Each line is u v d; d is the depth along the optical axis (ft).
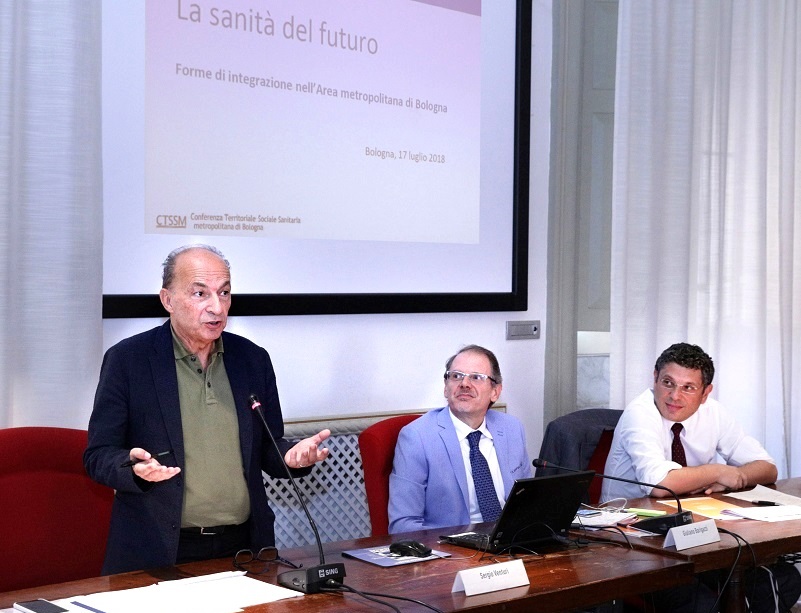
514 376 12.22
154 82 9.44
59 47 8.73
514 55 12.10
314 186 10.49
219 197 9.85
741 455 10.14
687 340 13.03
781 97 13.78
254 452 7.18
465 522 8.54
